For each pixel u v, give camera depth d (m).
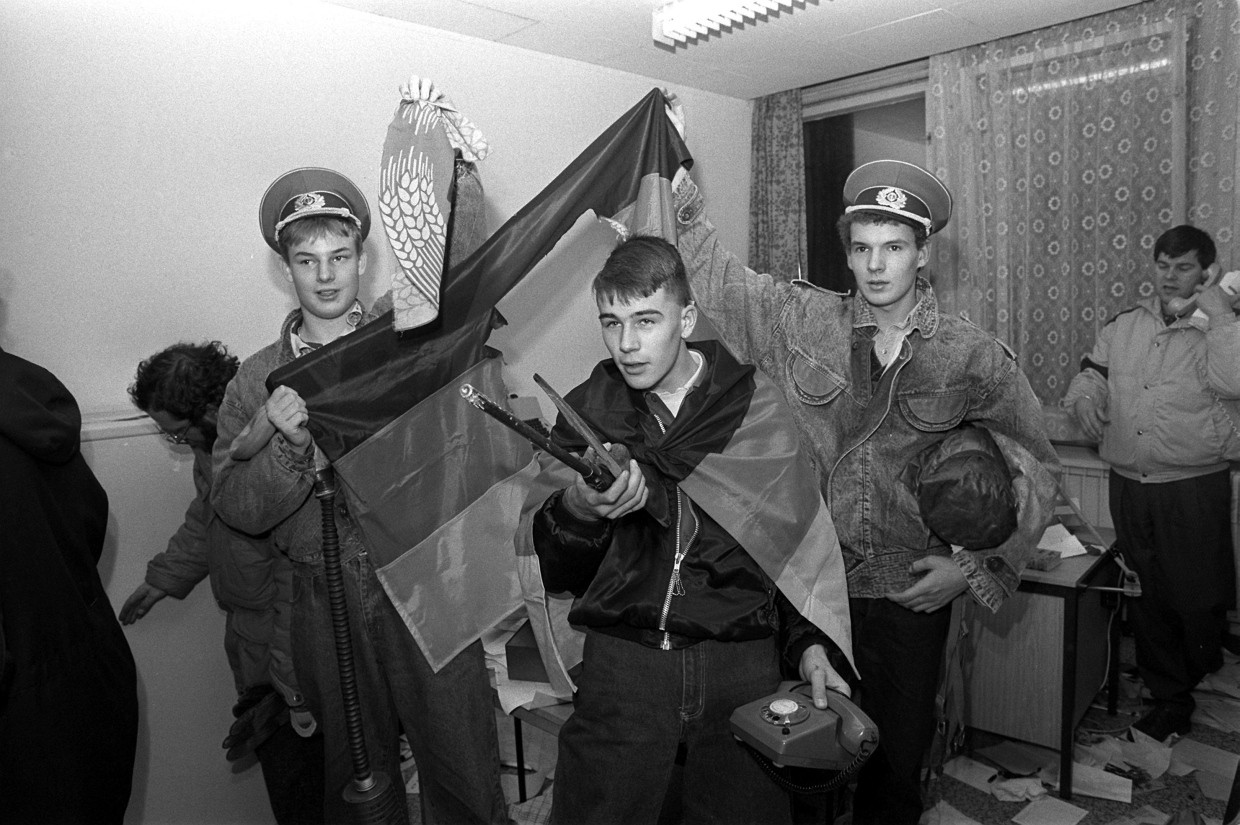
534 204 1.50
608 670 1.20
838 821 1.98
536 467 1.48
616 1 2.87
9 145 2.21
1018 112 3.37
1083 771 2.26
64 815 1.29
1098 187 3.18
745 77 3.89
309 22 2.78
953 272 3.62
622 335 1.14
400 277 1.32
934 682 1.61
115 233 2.42
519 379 3.52
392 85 3.01
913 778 1.63
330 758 1.53
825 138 4.32
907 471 1.58
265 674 1.75
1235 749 2.39
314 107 2.81
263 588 1.70
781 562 1.21
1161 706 2.54
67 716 1.30
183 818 2.04
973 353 1.54
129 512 2.01
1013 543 1.57
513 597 1.44
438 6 2.87
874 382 1.60
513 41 3.28
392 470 1.41
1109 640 2.51
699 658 1.17
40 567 1.27
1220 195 2.88
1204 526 2.52
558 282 3.61
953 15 3.10
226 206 2.64
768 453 1.23
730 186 4.30
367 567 1.47
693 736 1.21
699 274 1.69
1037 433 1.62
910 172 1.49
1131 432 2.62
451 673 1.44
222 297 2.66
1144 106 3.04
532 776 2.20
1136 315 2.69
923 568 1.56
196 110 2.55
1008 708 2.25
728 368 1.25
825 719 1.08
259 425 1.40
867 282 1.52
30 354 2.29
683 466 1.17
